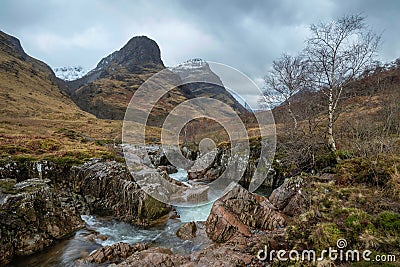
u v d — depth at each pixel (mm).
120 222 12523
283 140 22109
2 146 18547
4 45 115812
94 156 20016
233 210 11273
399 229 6496
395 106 19266
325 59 16500
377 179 9750
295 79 22094
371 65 16094
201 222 11938
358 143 14562
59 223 10883
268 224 10797
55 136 30469
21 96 68000
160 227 11875
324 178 12414
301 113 22172
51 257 9031
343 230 7004
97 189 15008
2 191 10492
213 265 7465
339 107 18906
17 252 8984
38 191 10844
